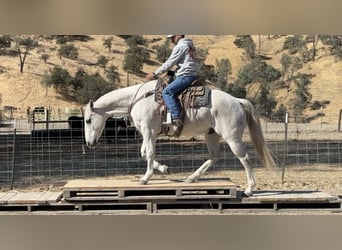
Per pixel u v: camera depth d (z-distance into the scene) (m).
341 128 16.95
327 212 6.71
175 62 6.57
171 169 11.54
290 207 6.89
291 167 11.77
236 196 6.65
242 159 6.70
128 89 6.98
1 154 13.52
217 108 6.57
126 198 6.58
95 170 11.56
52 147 14.38
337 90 20.30
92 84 20.69
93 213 6.70
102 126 7.03
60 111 18.44
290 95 20.31
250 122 6.87
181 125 6.62
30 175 11.04
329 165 12.00
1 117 19.09
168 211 6.73
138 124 6.81
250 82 20.56
